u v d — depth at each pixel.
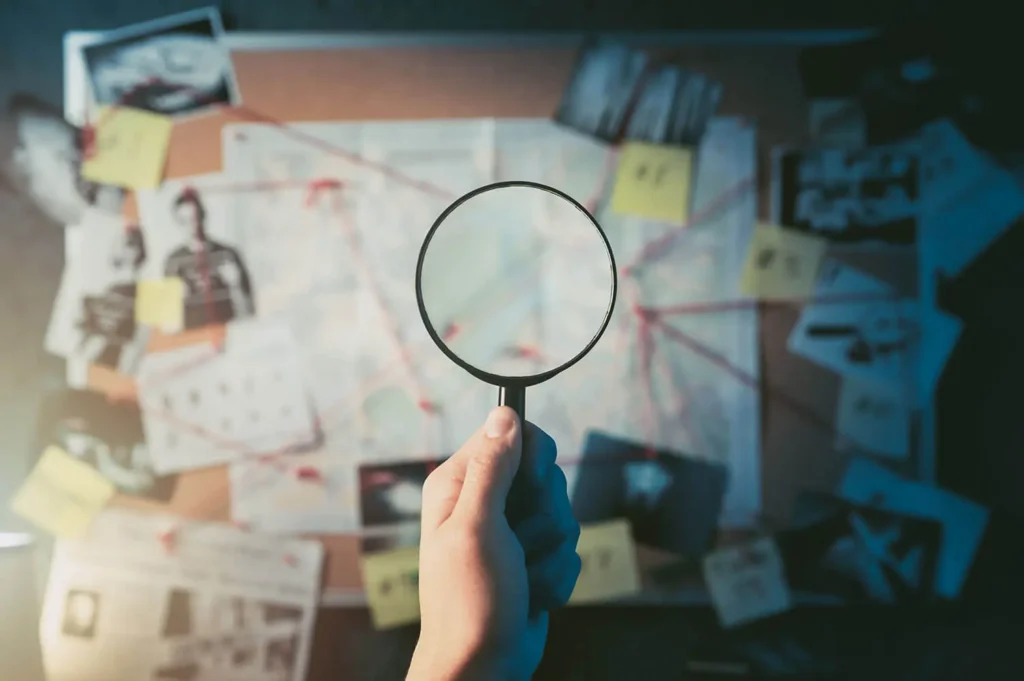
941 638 0.97
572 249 0.98
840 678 0.97
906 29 0.99
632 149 0.98
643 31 0.99
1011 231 0.99
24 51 0.99
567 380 0.98
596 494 0.98
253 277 0.98
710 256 0.98
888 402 0.98
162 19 0.99
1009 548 0.98
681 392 0.98
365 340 0.98
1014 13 0.99
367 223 0.98
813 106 0.99
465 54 0.99
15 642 0.96
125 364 0.98
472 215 0.98
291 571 0.98
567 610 0.98
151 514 0.98
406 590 0.97
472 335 0.98
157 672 0.97
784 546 0.98
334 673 0.97
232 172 0.98
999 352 0.98
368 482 0.98
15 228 0.99
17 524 0.98
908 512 0.98
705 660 0.97
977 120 0.99
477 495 0.55
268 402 0.98
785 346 0.98
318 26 0.99
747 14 1.00
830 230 0.98
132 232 0.99
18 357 0.98
